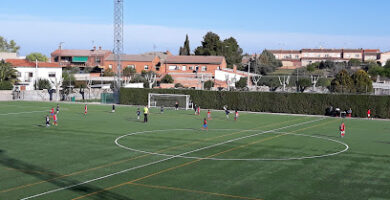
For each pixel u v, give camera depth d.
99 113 65.62
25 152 31.67
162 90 83.88
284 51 189.00
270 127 49.72
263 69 145.38
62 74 119.56
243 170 26.33
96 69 141.62
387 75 122.38
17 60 116.50
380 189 22.30
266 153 32.22
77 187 22.06
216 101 78.00
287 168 27.06
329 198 20.61
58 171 25.61
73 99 95.81
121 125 49.59
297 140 39.16
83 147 34.06
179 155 31.03
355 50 178.75
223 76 114.94
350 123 56.00
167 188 22.00
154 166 27.23
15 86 99.25
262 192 21.48
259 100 73.62
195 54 158.38
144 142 36.94
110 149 33.25
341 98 66.75
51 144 35.38
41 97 98.31
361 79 86.38
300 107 69.94
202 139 39.09
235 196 20.70
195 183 23.05
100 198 20.16
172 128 47.34
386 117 63.56
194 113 68.88
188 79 118.25
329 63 143.50
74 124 50.00
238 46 173.38
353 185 23.05
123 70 125.38
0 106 76.06
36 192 21.06
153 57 134.12
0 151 32.03
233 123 53.88
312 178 24.48
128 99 87.38
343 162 29.16
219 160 29.36
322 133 44.59
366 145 36.66
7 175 24.53
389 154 32.34
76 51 148.62
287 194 21.19
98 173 25.19
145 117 53.19
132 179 23.80
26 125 48.19
